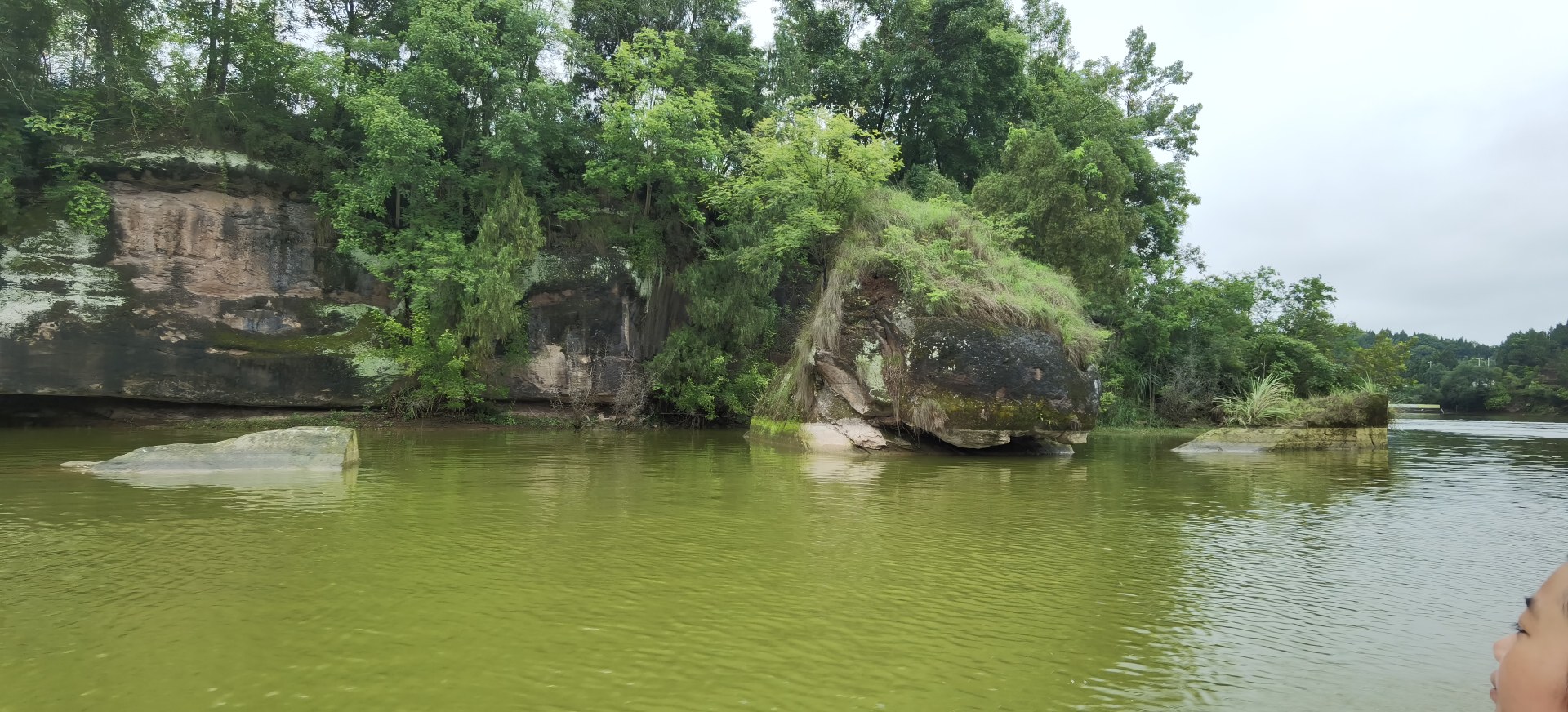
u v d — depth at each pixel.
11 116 18.12
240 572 5.41
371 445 15.74
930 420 15.76
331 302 21.52
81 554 5.86
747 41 27.98
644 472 11.79
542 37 23.83
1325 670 3.95
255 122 21.00
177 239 19.48
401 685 3.52
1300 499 9.88
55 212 18.39
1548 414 59.75
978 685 3.69
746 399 23.89
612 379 23.52
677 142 23.20
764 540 6.82
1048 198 25.11
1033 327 16.38
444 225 22.41
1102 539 7.15
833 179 19.48
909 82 30.28
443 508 8.09
